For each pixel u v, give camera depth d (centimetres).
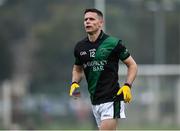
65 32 9400
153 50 6994
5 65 9881
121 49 1820
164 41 6975
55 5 9725
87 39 1848
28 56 9862
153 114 6762
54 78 9331
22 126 5684
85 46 1839
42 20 9831
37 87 9400
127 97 1789
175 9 7019
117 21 7056
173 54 6956
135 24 7112
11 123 5669
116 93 1827
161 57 6956
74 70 1905
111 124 1816
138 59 7000
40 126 7175
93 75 1836
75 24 9350
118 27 7044
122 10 7138
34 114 7612
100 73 1825
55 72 9381
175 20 6994
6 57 9862
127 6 7194
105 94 1822
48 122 7600
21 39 9938
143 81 6869
